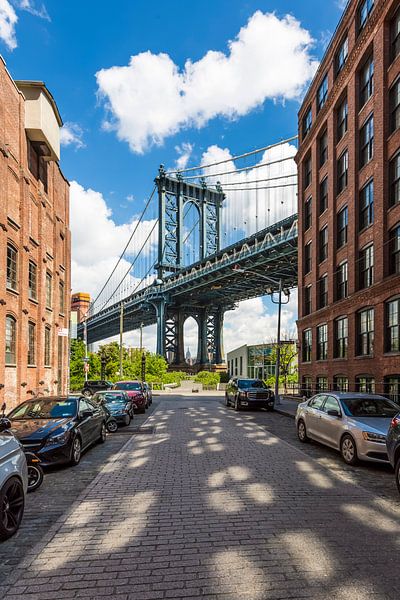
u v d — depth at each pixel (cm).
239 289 7869
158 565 423
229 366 7669
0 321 1691
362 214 2183
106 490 697
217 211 9975
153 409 2439
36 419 940
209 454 997
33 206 2205
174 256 9319
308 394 2881
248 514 570
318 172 2823
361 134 2217
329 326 2497
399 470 663
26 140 2097
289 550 454
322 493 671
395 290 1741
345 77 2361
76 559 441
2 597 369
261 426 1562
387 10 1892
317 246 2792
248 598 362
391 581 389
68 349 2908
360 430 868
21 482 543
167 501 632
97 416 1139
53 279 2567
